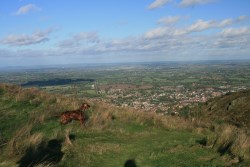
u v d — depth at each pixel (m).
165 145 12.32
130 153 11.13
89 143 11.77
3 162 8.52
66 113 14.30
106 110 17.38
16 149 9.62
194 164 9.96
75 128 13.87
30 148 9.73
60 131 12.94
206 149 11.55
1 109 15.81
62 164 9.20
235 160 10.23
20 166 8.56
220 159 10.37
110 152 11.06
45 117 14.73
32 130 12.88
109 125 15.18
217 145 11.77
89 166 9.52
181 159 10.41
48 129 13.30
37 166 8.27
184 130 16.14
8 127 12.88
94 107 18.39
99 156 10.52
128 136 13.76
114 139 12.98
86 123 14.60
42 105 17.23
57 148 10.60
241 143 11.26
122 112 17.80
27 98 18.22
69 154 10.15
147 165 9.92
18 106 16.64
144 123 16.52
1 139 10.84
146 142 12.80
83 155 10.27
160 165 9.90
